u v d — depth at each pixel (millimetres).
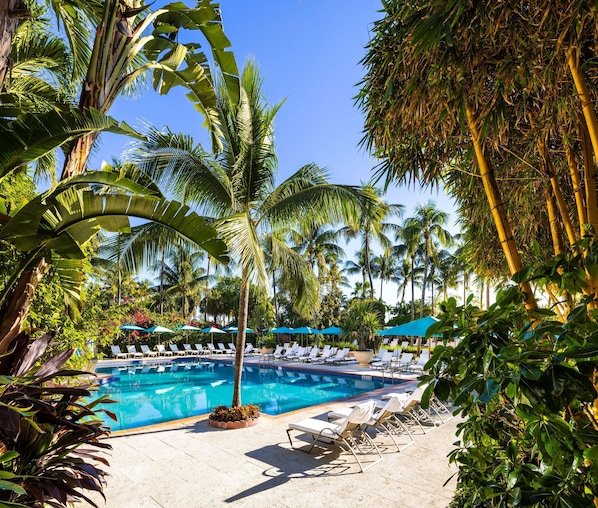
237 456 5961
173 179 7887
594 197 2479
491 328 1560
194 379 18172
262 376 18922
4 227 3084
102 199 3393
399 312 42219
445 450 6234
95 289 6996
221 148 6574
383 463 5660
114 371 20719
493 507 1840
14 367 2963
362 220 8570
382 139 3527
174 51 5180
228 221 6945
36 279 3379
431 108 2906
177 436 7031
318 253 34594
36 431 2664
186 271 38469
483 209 4535
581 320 1431
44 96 6391
